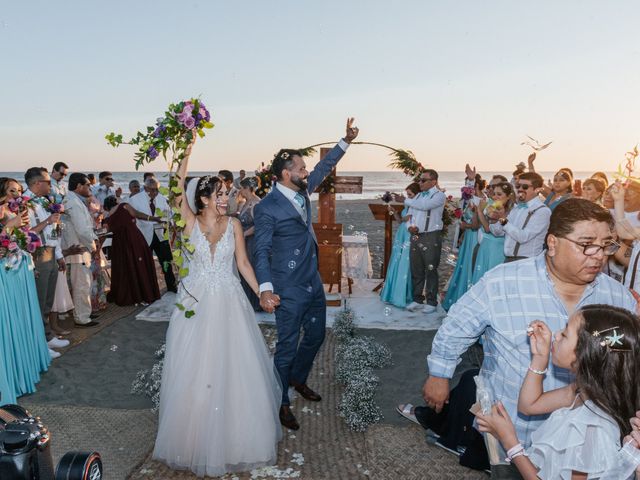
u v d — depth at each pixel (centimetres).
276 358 352
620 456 143
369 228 1755
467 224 602
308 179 381
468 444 292
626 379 144
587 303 195
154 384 405
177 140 289
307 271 351
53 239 507
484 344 220
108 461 309
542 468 157
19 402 396
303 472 299
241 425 295
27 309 425
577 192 695
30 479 128
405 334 559
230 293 310
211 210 313
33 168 493
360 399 362
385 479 289
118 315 637
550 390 191
